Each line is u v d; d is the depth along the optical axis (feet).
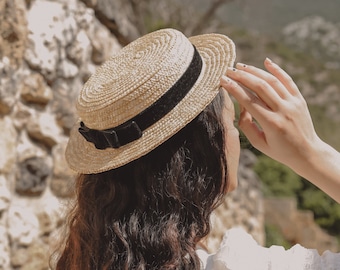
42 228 9.75
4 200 9.18
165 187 3.84
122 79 4.05
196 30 31.83
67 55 10.63
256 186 24.39
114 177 4.01
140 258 3.76
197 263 3.77
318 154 3.62
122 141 3.96
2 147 9.25
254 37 40.04
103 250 3.93
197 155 3.91
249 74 3.70
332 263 3.74
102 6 12.00
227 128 4.16
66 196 10.19
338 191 3.59
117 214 3.92
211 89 3.92
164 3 31.60
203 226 3.85
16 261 9.33
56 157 10.18
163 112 3.90
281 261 3.76
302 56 74.33
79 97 4.34
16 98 9.54
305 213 38.37
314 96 68.18
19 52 9.43
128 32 13.53
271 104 3.63
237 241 3.91
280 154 3.67
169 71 3.93
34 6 10.03
